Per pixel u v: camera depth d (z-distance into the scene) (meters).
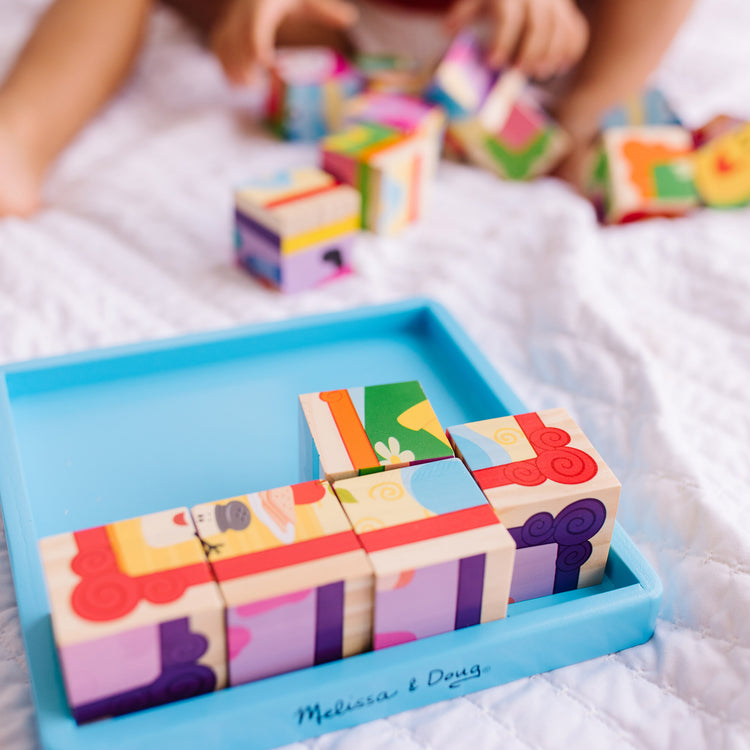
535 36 1.28
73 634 0.46
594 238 1.08
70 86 1.24
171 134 1.31
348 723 0.56
